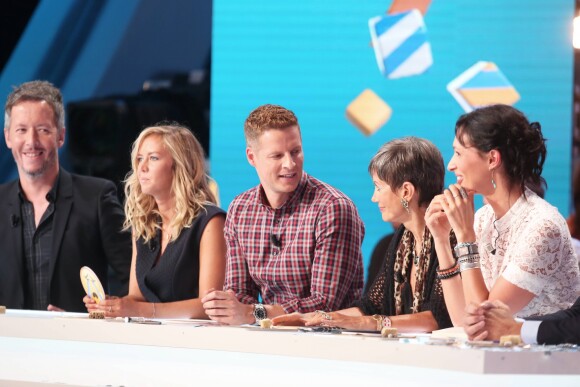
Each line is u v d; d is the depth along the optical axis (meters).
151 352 6.22
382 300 7.73
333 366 5.50
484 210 7.41
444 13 12.76
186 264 8.79
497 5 12.65
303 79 13.21
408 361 5.37
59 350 6.42
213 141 13.51
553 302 6.82
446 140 12.80
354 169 13.07
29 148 9.90
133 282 9.16
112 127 14.03
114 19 14.00
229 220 8.36
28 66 14.14
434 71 12.81
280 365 5.63
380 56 12.92
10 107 10.12
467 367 5.07
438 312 7.16
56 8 14.12
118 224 10.15
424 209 7.45
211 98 13.51
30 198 10.09
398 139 7.58
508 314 5.95
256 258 8.15
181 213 8.80
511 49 12.65
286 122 7.84
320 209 7.90
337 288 7.79
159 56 13.89
